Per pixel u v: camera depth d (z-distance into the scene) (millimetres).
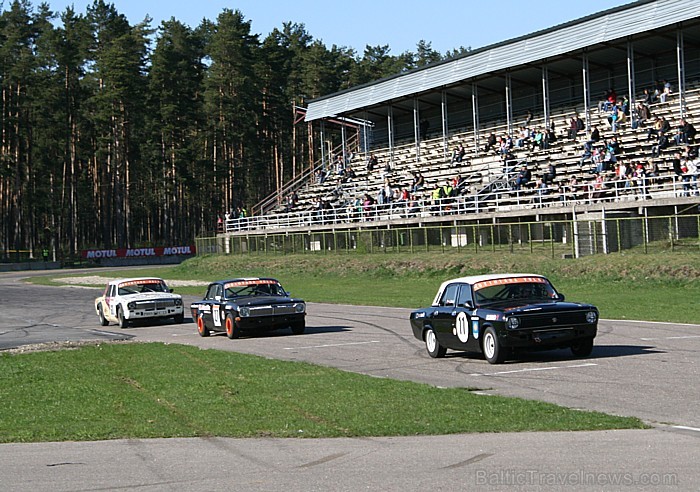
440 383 14273
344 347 20359
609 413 10992
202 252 72688
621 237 40844
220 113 110625
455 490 7457
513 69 59031
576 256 42062
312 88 118312
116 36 114188
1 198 109375
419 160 66000
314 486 7816
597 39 52219
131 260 102312
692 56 56094
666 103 52281
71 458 9508
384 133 78062
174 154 106562
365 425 10625
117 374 16719
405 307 32000
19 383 15820
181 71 111375
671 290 33219
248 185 120875
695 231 38281
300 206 68812
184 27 116188
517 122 63188
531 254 44000
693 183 40031
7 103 101250
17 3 109375
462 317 16625
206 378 15367
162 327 29609
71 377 16453
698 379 13297
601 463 8195
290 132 123500
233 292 24500
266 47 116438
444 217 52000
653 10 49562
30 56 101938
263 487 7863
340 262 52969
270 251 63344
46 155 105500
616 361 15617
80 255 100625
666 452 8562
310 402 12469
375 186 64812
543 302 16188
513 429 10062
